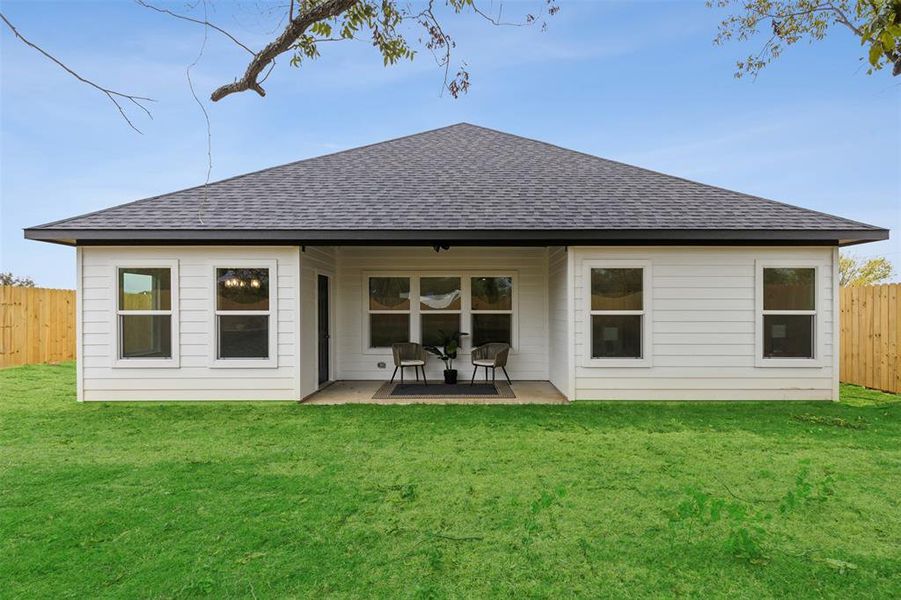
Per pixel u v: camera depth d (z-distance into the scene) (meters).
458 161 9.45
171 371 7.14
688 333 7.16
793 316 7.16
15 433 5.41
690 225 6.81
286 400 7.15
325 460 4.43
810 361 7.09
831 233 6.67
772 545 2.83
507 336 9.36
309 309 7.66
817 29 9.13
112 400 7.12
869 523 3.11
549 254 8.99
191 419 6.10
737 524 3.09
